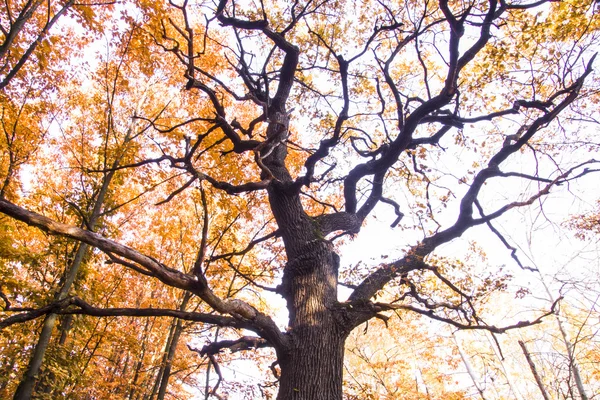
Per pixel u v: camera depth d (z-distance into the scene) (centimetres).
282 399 417
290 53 662
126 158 835
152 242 1284
